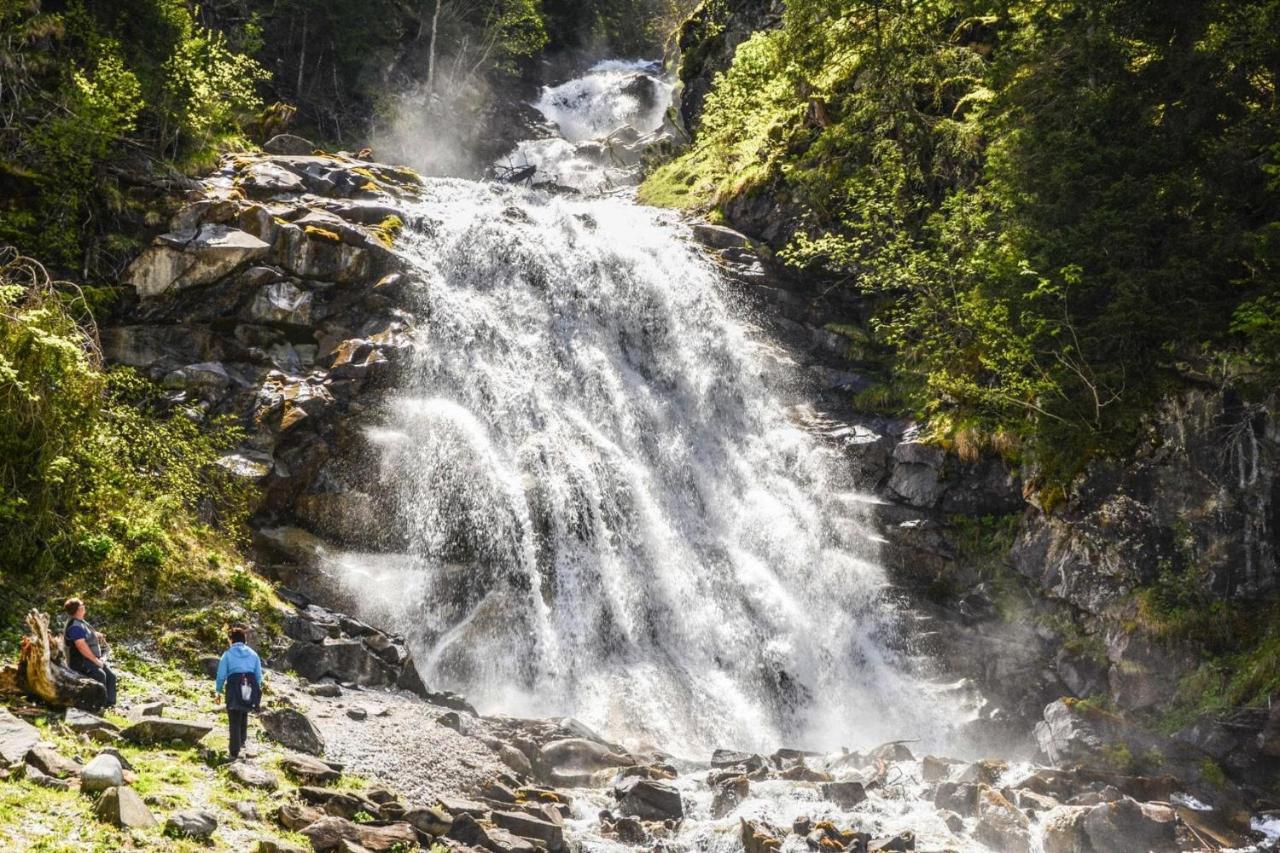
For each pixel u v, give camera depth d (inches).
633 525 996.6
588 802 620.7
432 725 661.9
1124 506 893.8
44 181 952.3
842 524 1045.2
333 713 639.8
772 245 1333.7
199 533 794.2
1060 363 946.1
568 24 2923.2
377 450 922.7
